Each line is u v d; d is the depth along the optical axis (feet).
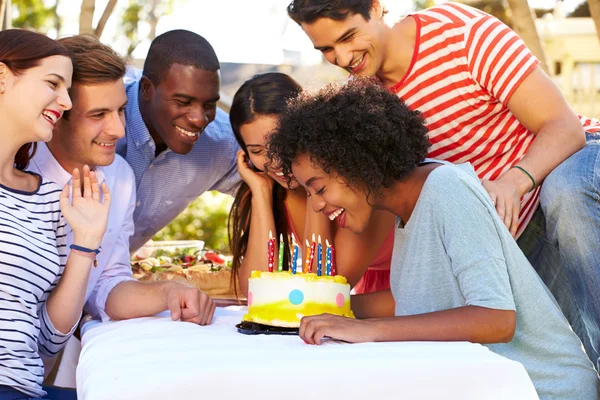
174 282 8.61
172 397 5.10
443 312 6.31
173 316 8.09
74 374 10.36
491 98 8.99
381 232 9.16
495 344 6.71
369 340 6.24
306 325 6.36
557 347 6.76
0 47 7.83
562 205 8.09
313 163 6.89
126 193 9.95
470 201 6.56
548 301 6.82
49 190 8.41
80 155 9.01
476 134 9.23
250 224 10.18
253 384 5.18
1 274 7.61
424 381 5.30
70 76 8.25
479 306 6.22
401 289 6.97
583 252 8.07
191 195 12.26
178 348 6.25
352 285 9.41
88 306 9.44
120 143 11.37
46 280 7.98
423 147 7.10
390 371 5.29
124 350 6.32
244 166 10.00
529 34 15.57
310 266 7.84
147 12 45.11
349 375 5.26
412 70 9.11
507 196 7.98
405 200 7.02
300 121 6.97
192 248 13.37
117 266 9.72
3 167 8.01
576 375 6.76
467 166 7.23
